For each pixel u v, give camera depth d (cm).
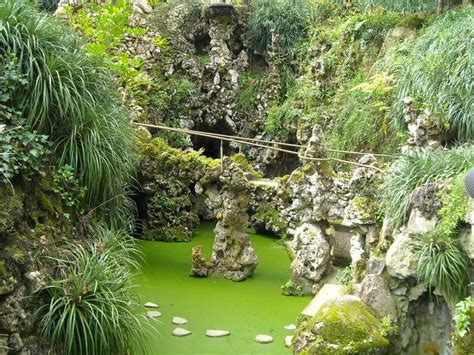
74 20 788
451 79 638
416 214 422
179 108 1016
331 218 600
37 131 429
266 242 812
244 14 1095
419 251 406
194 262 633
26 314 351
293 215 759
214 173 686
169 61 1026
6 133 383
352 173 640
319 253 586
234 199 639
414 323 422
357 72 913
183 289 587
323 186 604
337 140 848
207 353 429
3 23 432
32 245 376
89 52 513
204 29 1087
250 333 473
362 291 421
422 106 661
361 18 925
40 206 407
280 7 1062
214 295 572
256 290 596
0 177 365
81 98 447
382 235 482
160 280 614
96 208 466
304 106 959
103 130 468
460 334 347
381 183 543
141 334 394
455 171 448
